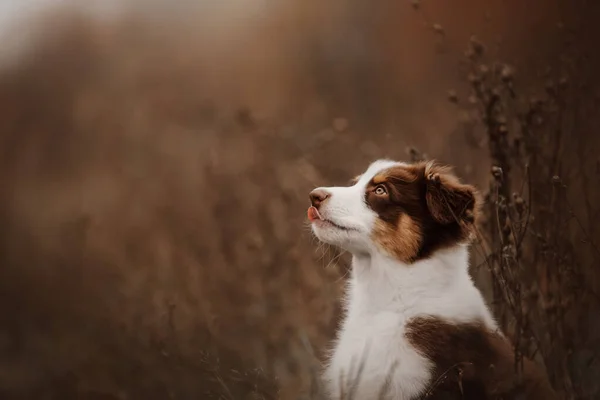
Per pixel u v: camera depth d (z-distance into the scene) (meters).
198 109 17.31
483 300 6.86
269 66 19.94
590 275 7.60
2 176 15.73
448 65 16.17
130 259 11.32
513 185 8.86
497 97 7.82
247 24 21.77
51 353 9.55
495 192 7.39
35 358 9.70
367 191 6.85
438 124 12.57
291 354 8.13
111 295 10.58
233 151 12.62
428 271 6.64
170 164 14.36
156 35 21.28
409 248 6.67
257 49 20.84
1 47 18.81
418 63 18.17
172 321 8.59
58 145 16.73
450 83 15.30
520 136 7.80
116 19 20.78
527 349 6.84
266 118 12.06
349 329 6.99
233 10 21.88
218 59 20.88
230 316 9.04
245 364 8.06
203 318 8.94
